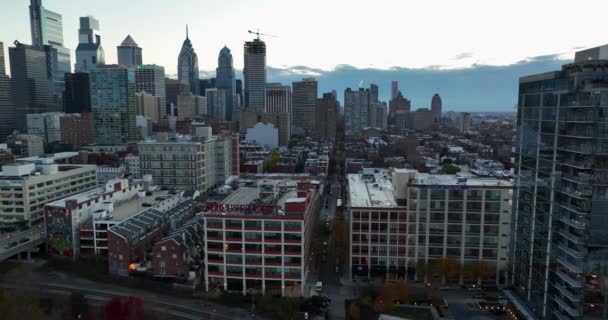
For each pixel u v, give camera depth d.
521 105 126.06
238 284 139.00
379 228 145.00
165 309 127.88
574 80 97.75
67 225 166.50
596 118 92.88
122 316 116.81
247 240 136.75
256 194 173.38
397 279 139.00
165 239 145.12
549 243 109.06
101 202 185.12
